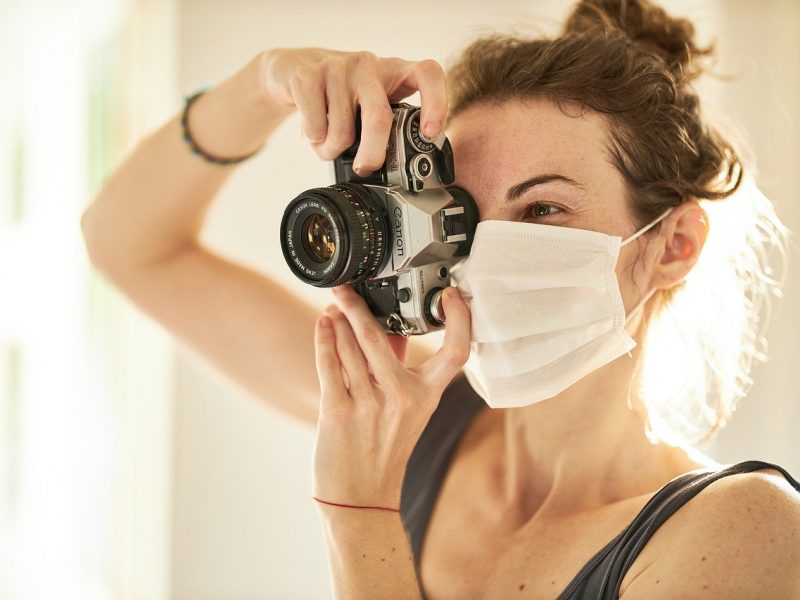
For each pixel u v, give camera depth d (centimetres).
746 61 212
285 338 141
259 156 300
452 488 126
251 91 126
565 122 110
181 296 145
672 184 111
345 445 110
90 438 327
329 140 104
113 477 320
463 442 130
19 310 334
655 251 113
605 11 130
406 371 109
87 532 326
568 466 117
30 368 333
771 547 92
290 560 314
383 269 107
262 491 316
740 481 97
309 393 140
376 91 102
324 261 105
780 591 90
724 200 119
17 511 331
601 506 113
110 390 322
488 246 106
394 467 111
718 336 126
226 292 144
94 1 327
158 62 307
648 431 118
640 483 115
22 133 337
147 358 313
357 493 110
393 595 107
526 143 110
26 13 331
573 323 108
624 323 108
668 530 98
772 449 209
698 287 123
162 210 140
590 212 109
